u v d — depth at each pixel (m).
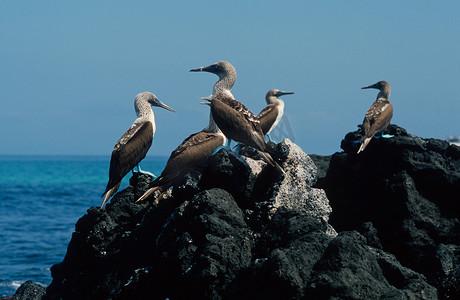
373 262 12.17
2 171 165.38
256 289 12.11
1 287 24.05
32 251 32.22
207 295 12.55
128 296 14.16
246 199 14.80
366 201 16.88
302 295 11.63
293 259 12.29
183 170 14.87
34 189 83.94
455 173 16.12
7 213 50.88
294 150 15.05
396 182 16.17
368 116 17.39
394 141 16.66
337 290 11.34
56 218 47.47
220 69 16.64
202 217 13.46
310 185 15.23
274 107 20.58
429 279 13.97
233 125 14.95
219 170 14.70
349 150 17.88
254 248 13.75
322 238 12.73
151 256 14.91
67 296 16.72
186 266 13.16
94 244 16.41
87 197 68.56
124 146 17.05
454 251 14.55
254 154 16.75
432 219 15.80
